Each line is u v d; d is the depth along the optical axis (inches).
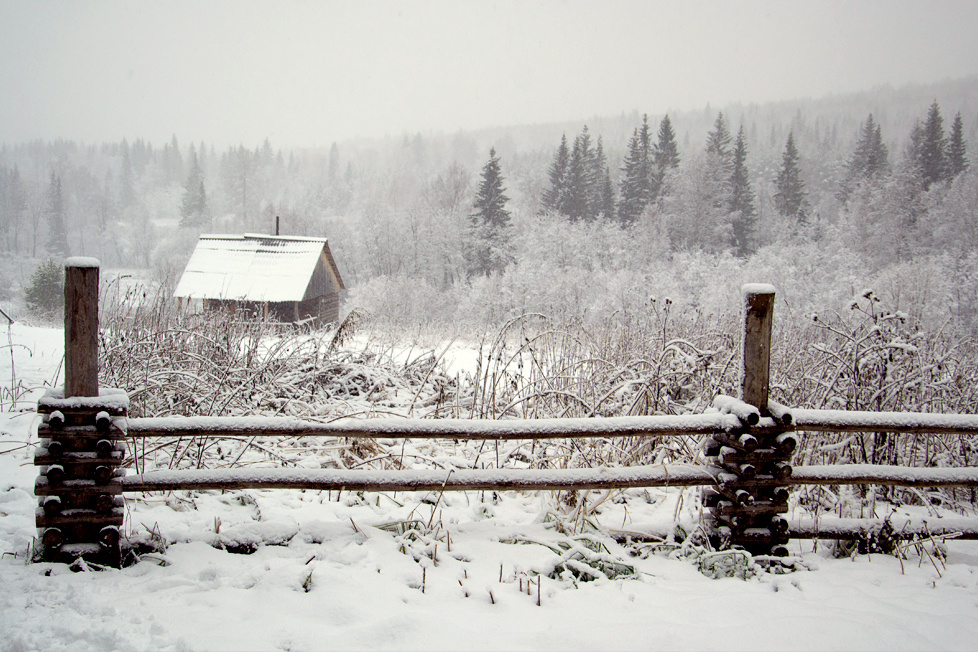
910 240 1769.2
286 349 290.8
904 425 170.7
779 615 136.7
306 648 117.1
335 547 158.1
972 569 165.3
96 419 143.7
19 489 185.5
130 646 113.8
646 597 144.1
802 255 1567.4
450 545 161.0
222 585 139.6
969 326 986.1
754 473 161.8
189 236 3826.3
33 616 122.5
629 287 1254.3
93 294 146.3
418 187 4463.6
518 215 2984.7
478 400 280.7
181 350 280.8
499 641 122.1
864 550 175.3
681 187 2386.8
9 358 374.0
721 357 273.7
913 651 125.0
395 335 463.2
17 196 4409.5
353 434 159.0
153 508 180.4
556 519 175.8
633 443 219.3
